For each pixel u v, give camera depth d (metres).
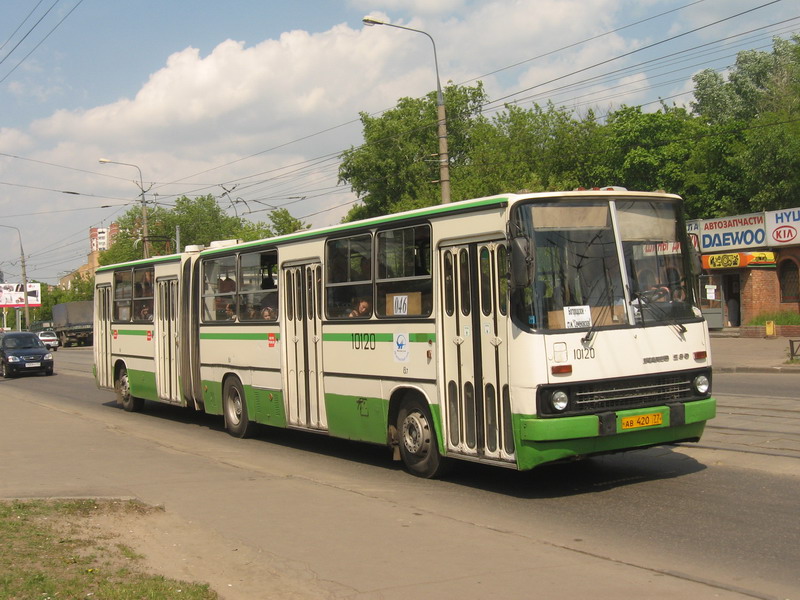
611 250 8.68
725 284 34.91
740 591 5.58
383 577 6.04
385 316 10.28
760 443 10.58
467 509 8.27
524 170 46.97
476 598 5.54
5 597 5.30
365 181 53.75
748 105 51.50
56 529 7.19
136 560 6.38
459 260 9.10
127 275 18.00
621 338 8.48
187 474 10.23
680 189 44.97
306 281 11.88
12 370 32.28
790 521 7.25
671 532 7.11
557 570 6.14
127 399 18.34
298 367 12.10
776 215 33.03
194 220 78.06
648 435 8.53
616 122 48.31
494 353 8.62
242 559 6.55
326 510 8.25
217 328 14.34
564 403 8.10
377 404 10.45
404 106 54.06
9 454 11.78
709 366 9.05
